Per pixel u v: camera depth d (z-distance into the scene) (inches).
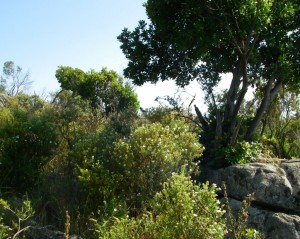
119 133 392.2
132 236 207.3
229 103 483.2
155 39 531.2
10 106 493.4
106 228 221.8
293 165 375.9
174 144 323.9
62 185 307.1
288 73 487.5
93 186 291.0
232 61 515.8
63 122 396.8
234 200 360.5
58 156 371.2
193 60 534.3
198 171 370.9
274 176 359.6
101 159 322.3
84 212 281.3
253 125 484.7
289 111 670.5
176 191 216.5
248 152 422.6
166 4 491.5
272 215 335.0
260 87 530.3
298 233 322.0
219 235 199.0
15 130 339.6
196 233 199.0
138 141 320.5
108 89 1091.3
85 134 403.2
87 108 517.3
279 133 654.5
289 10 470.3
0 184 313.6
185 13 496.4
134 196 293.0
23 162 327.9
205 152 445.7
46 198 298.0
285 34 490.6
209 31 464.8
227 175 377.7
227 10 450.9
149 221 215.0
